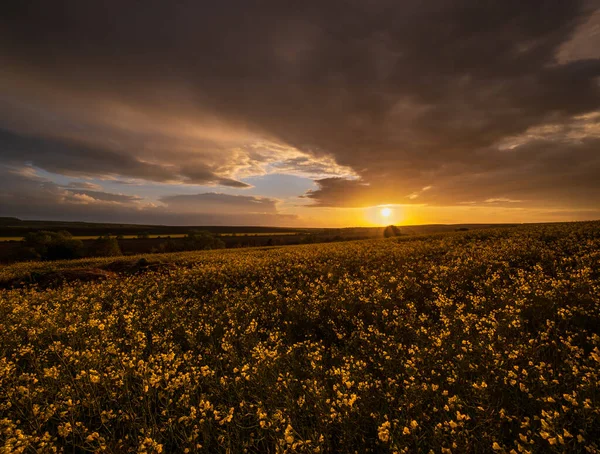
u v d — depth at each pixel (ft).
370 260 59.98
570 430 12.75
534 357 18.40
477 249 60.03
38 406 16.02
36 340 29.30
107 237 200.95
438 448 12.21
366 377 17.76
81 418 17.46
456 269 43.29
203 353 25.71
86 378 18.52
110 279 65.36
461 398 15.46
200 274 61.77
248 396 17.95
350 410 14.16
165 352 25.32
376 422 14.47
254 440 13.96
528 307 26.99
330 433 14.67
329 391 17.39
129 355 24.20
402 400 15.08
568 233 67.31
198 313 36.70
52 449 13.48
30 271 76.69
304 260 68.13
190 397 17.89
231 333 27.48
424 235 126.11
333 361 22.82
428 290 38.42
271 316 33.99
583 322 22.99
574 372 14.85
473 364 17.70
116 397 17.92
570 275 33.17
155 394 18.21
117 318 35.09
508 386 15.75
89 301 47.44
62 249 182.50
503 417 13.25
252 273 58.39
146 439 12.49
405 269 49.01
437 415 14.58
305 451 12.46
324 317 32.17
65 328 29.94
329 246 118.42
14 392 18.29
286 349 24.21
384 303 32.78
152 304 42.50
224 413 15.05
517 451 11.96
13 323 35.68
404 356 20.18
